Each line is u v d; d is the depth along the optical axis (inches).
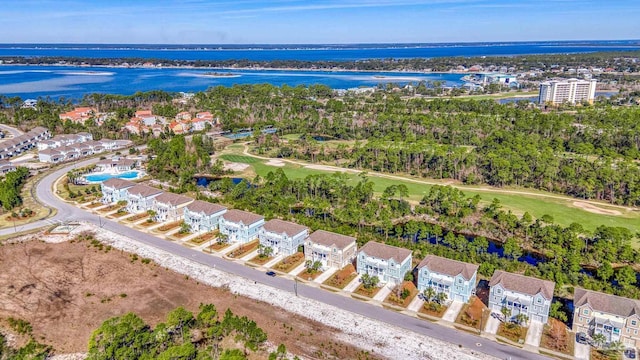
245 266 4719.5
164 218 5974.4
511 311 3796.8
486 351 3398.1
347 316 3858.3
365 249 4468.5
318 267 4552.2
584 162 7229.3
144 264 4773.6
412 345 3484.3
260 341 3422.7
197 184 7500.0
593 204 6304.1
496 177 7106.3
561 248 4645.7
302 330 3686.0
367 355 3390.7
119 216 6082.7
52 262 4817.9
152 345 3316.9
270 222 5142.7
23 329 3676.2
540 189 6958.7
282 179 6633.9
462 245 4869.6
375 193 6747.1
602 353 3366.1
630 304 3489.2
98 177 7770.7
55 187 7268.7
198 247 5162.4
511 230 5438.0
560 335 3572.8
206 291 4269.2
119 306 4030.5
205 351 3329.2
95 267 4717.0
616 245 4766.2
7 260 4849.9
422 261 4271.7
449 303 4033.0
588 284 4202.8
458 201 5895.7
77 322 3796.8
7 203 6161.4
